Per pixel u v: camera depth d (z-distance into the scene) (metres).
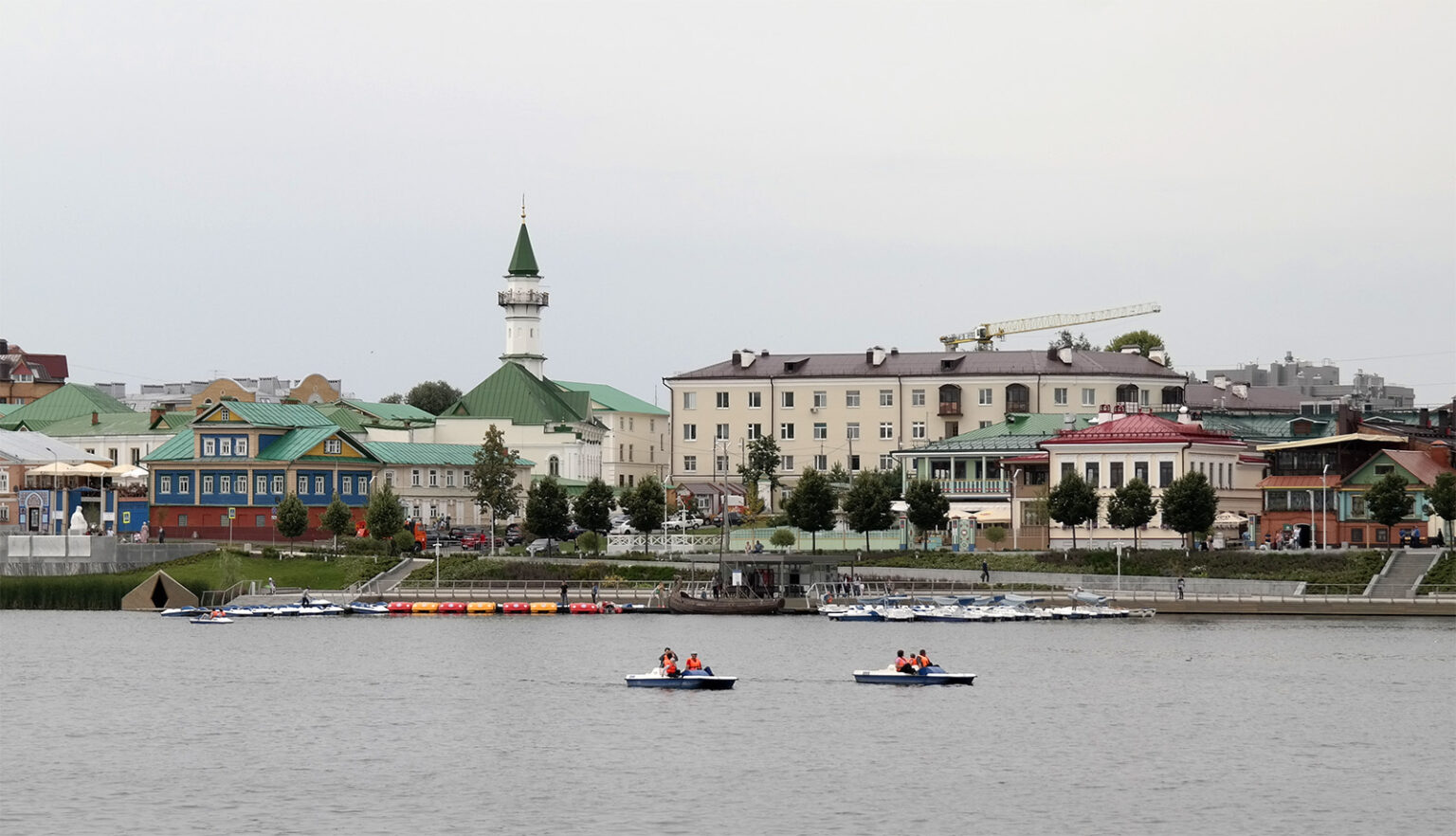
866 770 111.44
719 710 134.12
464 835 95.69
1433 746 120.50
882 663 160.62
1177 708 135.12
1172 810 101.25
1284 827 97.62
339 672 157.25
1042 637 181.62
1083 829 96.94
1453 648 170.00
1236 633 183.50
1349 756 116.88
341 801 103.56
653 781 108.38
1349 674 153.12
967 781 108.50
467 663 163.00
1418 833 96.50
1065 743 120.69
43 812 101.12
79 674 157.38
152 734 125.94
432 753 117.81
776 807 101.75
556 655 168.50
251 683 150.62
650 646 174.88
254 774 111.12
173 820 99.31
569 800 103.50
